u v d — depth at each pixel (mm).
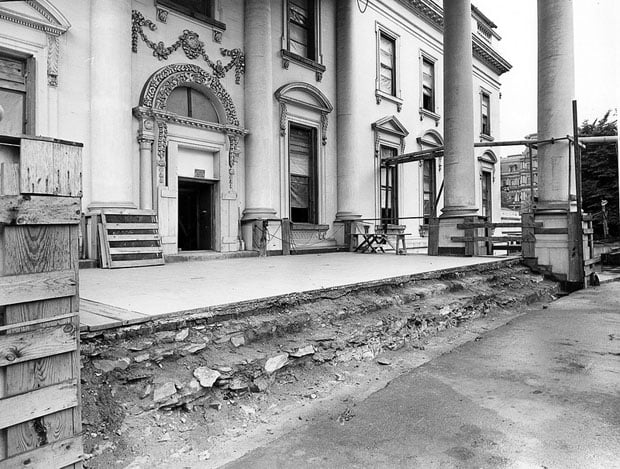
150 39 9398
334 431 2984
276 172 12047
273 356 3645
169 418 2891
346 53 13867
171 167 9609
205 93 10422
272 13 12023
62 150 2275
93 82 8391
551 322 6270
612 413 3129
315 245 12961
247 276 6273
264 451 2734
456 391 3643
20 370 2111
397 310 5426
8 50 7520
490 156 21875
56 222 2234
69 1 8211
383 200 15680
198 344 3418
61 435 2230
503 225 10305
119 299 4145
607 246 17641
